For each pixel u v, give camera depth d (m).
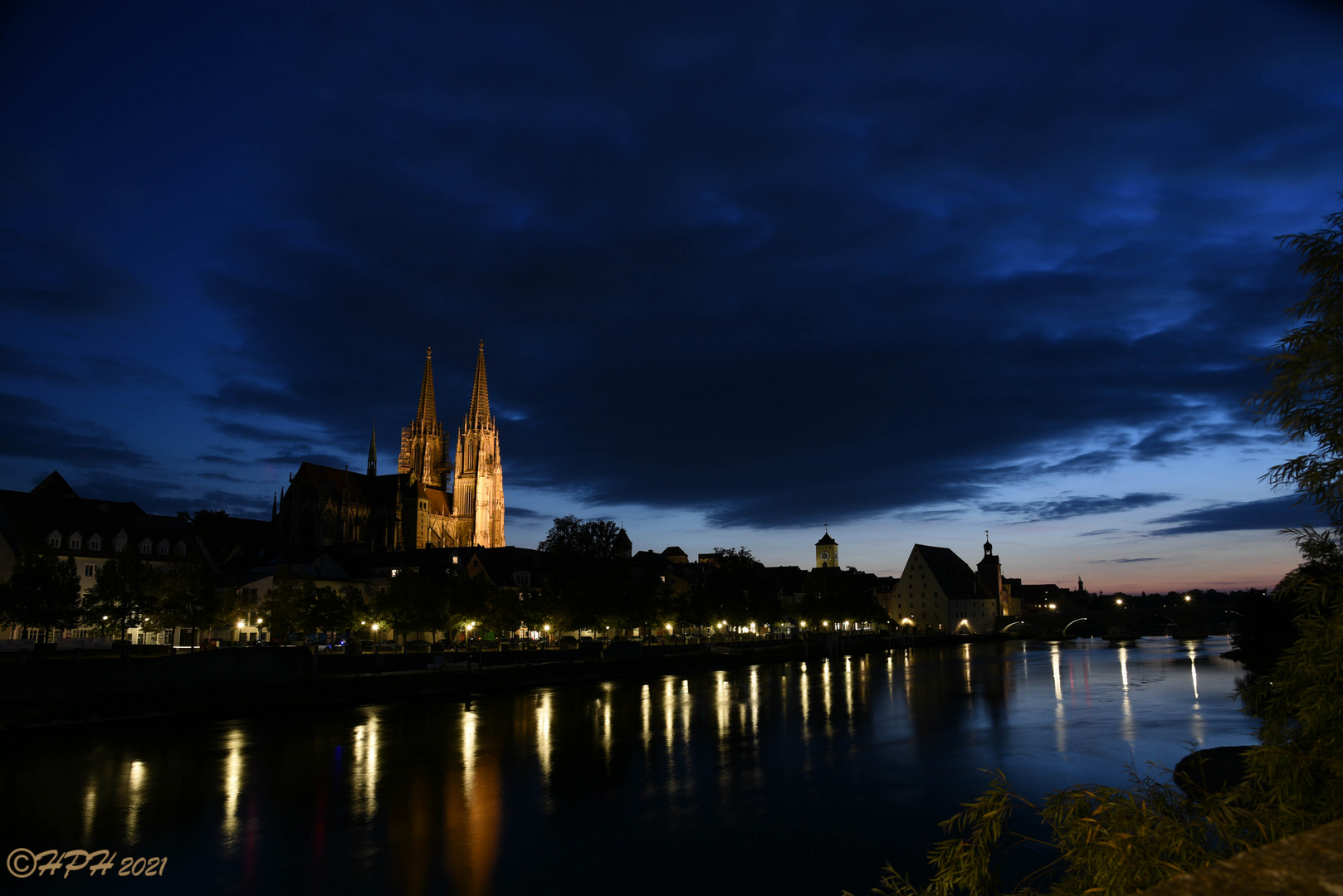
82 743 56.09
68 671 62.22
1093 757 50.16
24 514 103.62
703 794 42.56
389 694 81.25
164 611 87.88
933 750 53.59
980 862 13.55
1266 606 76.88
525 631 140.38
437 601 106.94
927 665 133.88
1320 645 11.88
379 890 29.67
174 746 55.41
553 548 122.31
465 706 77.75
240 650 73.50
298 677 76.75
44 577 76.50
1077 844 12.52
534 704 79.88
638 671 113.19
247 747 55.09
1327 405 11.79
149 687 66.69
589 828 36.69
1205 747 51.75
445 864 32.22
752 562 152.62
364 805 40.62
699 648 134.62
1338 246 11.91
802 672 119.69
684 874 31.11
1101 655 154.50
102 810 39.62
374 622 111.19
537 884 30.08
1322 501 11.64
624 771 48.09
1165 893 4.41
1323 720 11.47
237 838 35.34
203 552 123.38
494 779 46.03
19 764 49.41
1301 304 12.13
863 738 58.78
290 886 29.92
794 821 37.53
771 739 58.38
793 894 29.09
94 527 109.75
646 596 123.19
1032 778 44.94
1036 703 77.50
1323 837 4.68
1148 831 11.69
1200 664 125.19
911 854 33.09
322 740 58.09
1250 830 11.50
